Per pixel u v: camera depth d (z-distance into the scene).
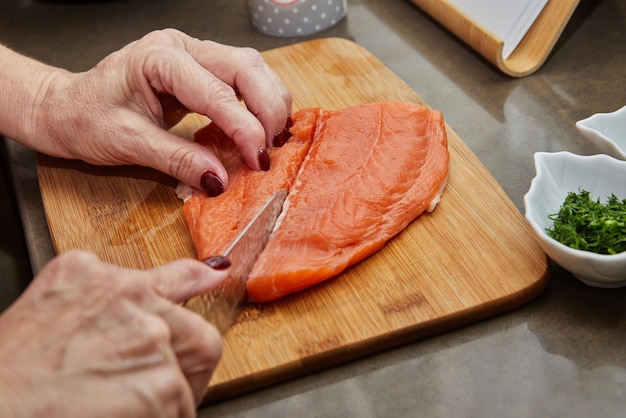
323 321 0.57
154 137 0.65
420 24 0.84
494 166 0.68
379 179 0.64
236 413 0.55
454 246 0.61
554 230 0.58
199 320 0.48
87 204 0.67
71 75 0.69
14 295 0.76
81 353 0.45
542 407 0.53
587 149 0.68
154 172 0.69
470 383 0.55
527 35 0.76
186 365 0.48
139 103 0.67
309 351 0.56
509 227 0.62
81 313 0.46
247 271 0.59
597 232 0.57
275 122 0.66
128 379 0.45
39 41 0.87
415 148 0.66
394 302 0.58
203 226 0.62
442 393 0.54
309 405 0.55
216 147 0.68
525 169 0.67
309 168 0.65
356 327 0.57
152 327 0.46
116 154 0.67
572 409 0.53
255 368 0.55
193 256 0.63
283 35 0.84
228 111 0.64
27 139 0.69
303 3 0.82
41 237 0.67
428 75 0.78
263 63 0.68
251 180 0.65
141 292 0.47
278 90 0.67
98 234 0.65
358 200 0.62
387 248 0.61
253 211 0.62
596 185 0.60
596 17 0.80
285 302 0.59
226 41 0.84
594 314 0.57
